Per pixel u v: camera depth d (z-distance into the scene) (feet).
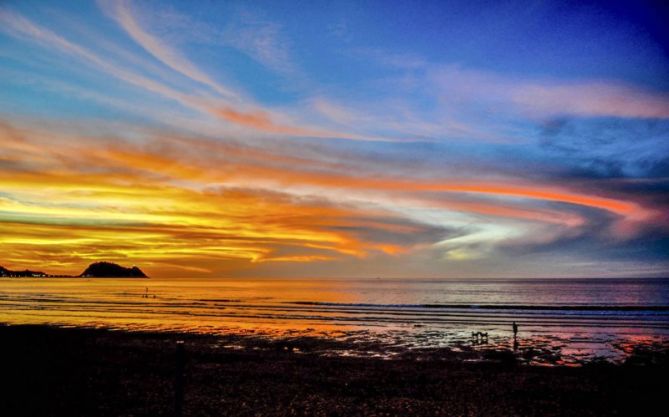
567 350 78.28
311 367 62.39
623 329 105.09
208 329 106.83
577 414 41.34
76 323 118.83
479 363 66.95
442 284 652.89
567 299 252.62
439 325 115.24
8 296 270.87
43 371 58.03
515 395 47.78
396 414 40.91
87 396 45.42
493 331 103.30
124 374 56.18
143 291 374.63
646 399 46.29
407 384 52.44
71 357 68.49
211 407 42.29
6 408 41.19
